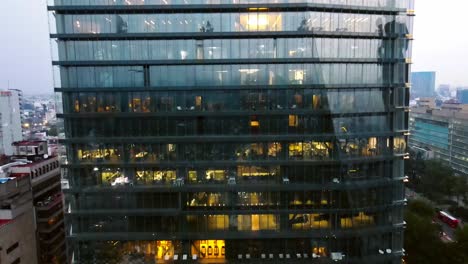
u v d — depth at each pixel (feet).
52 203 265.54
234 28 169.07
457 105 641.81
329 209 177.78
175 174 175.52
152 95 171.63
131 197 176.35
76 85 172.04
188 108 172.04
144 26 169.48
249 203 176.55
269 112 171.63
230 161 173.99
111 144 173.88
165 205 176.24
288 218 177.78
